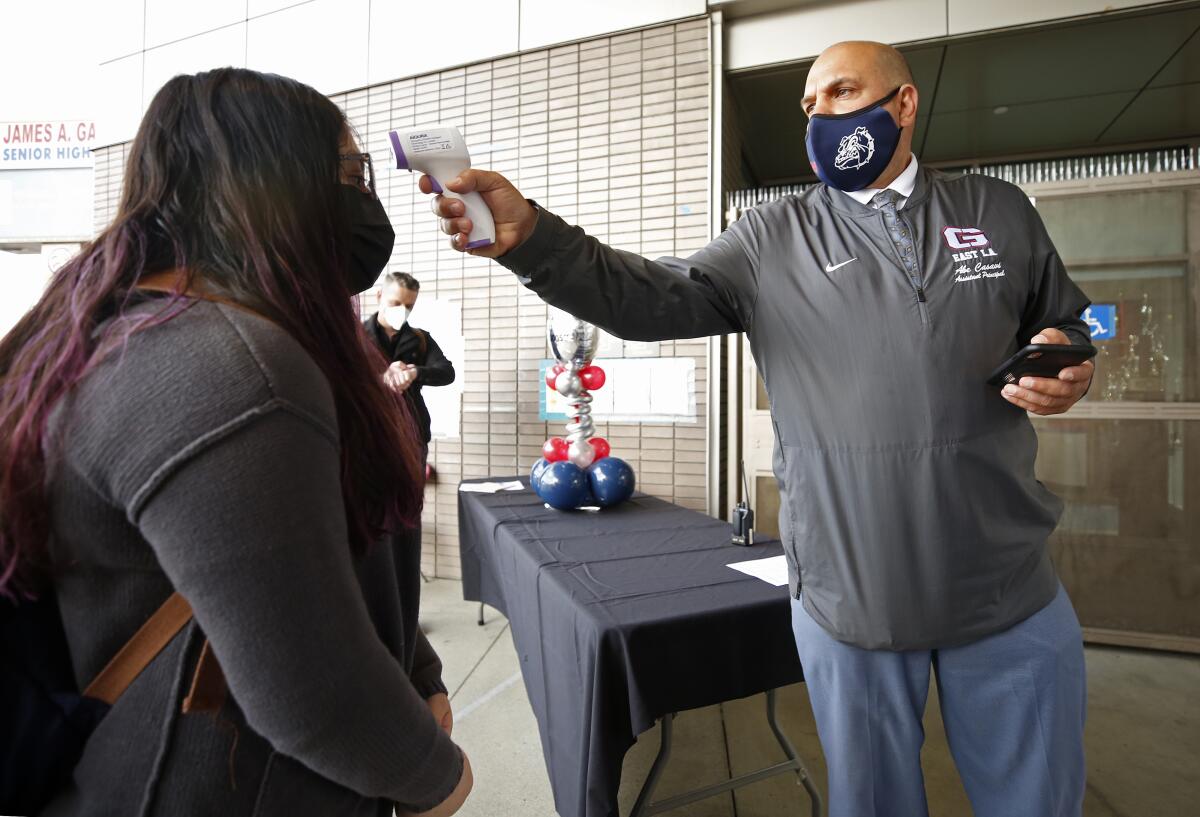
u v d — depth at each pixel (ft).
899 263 3.17
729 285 3.48
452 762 1.73
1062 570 8.08
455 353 10.53
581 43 9.55
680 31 9.02
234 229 1.53
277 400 1.31
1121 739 5.90
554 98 9.71
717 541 5.54
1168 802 5.01
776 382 3.40
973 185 3.41
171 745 1.41
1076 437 7.98
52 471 1.31
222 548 1.21
